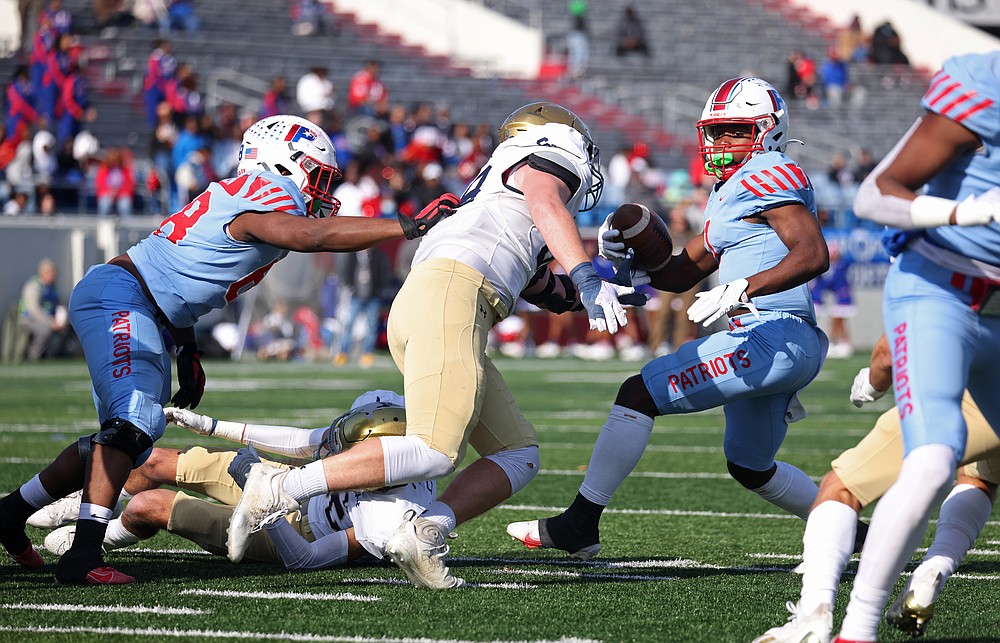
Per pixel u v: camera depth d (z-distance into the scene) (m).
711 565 16.38
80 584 14.27
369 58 90.44
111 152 62.81
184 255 14.96
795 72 97.25
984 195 10.62
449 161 72.94
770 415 16.41
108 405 14.59
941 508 12.46
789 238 15.18
